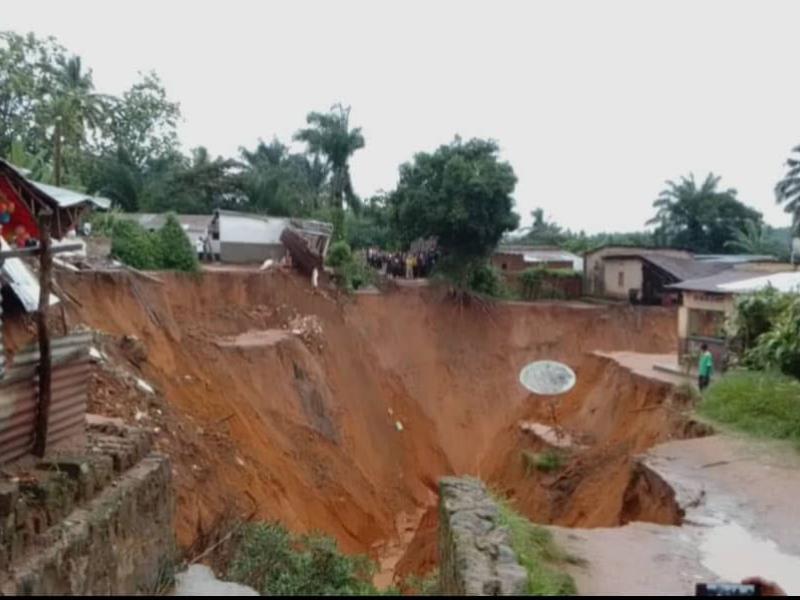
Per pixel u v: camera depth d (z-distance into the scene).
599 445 25.95
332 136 53.72
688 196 67.19
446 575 9.88
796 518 12.41
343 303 40.28
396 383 38.81
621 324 43.94
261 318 33.28
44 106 39.34
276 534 13.00
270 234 43.88
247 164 60.19
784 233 72.88
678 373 26.59
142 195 52.12
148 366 21.05
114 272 24.09
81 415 12.94
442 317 43.00
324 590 10.74
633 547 10.93
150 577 11.72
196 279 31.80
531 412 34.56
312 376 30.16
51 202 11.70
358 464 29.16
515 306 44.59
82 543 9.45
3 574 8.19
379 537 24.69
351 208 55.44
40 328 11.19
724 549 11.01
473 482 11.87
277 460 22.91
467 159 44.97
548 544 10.57
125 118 52.00
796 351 20.28
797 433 17.53
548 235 81.69
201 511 15.92
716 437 17.88
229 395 24.27
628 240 72.44
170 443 17.25
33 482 9.88
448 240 45.09
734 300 25.39
